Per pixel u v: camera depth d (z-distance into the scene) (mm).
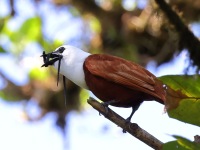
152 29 12547
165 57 12516
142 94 7203
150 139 5746
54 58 7625
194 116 5195
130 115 7414
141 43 12734
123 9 13023
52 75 12797
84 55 7582
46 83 12797
